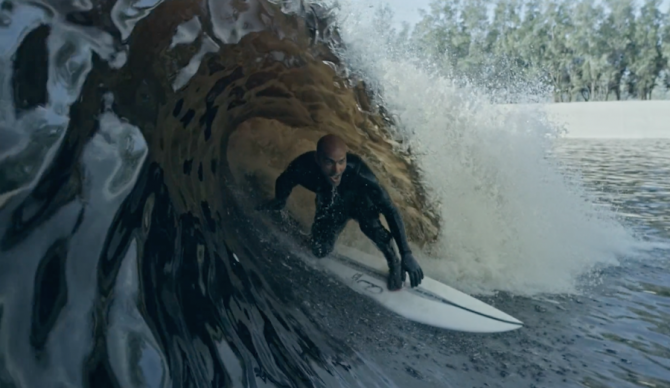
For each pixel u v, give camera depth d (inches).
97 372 98.7
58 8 127.9
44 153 113.2
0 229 101.7
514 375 153.0
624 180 440.8
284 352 142.7
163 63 150.4
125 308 111.2
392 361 154.9
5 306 96.0
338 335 163.8
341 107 218.1
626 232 286.7
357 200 197.9
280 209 219.1
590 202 300.8
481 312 186.5
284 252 203.2
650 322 189.9
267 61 189.5
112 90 132.5
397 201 239.8
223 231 185.8
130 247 121.8
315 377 137.9
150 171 140.0
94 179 120.3
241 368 125.1
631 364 161.8
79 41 128.3
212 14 160.9
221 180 215.3
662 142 682.8
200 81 170.2
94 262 111.5
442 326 177.3
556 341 173.6
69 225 111.6
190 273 140.9
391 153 228.2
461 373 152.4
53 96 119.0
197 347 120.2
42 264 103.9
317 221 208.8
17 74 115.3
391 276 194.4
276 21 177.6
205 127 193.6
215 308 138.9
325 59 196.9
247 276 171.3
